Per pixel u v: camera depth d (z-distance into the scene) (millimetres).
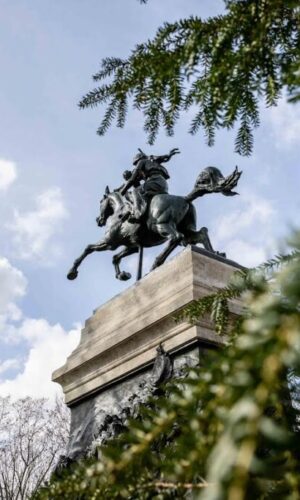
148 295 7082
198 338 5934
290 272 731
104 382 7141
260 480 934
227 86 1562
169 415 902
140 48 1589
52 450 27531
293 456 891
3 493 24875
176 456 885
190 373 1011
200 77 1671
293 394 1262
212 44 1469
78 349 8016
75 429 7367
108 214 10250
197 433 798
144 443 886
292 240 852
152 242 9383
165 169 9766
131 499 1093
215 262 6754
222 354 883
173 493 1093
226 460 550
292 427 1253
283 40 1711
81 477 1045
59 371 8031
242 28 1453
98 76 1963
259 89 1612
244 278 1322
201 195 9047
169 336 6277
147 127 1957
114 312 7664
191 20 1502
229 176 8570
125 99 2029
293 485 903
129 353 6848
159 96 1776
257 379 630
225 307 1974
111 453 903
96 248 10242
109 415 6449
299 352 622
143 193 9242
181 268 6711
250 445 552
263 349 632
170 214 8805
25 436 27797
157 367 6055
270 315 654
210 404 782
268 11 1401
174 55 1499
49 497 1120
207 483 984
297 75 1213
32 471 26688
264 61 1586
